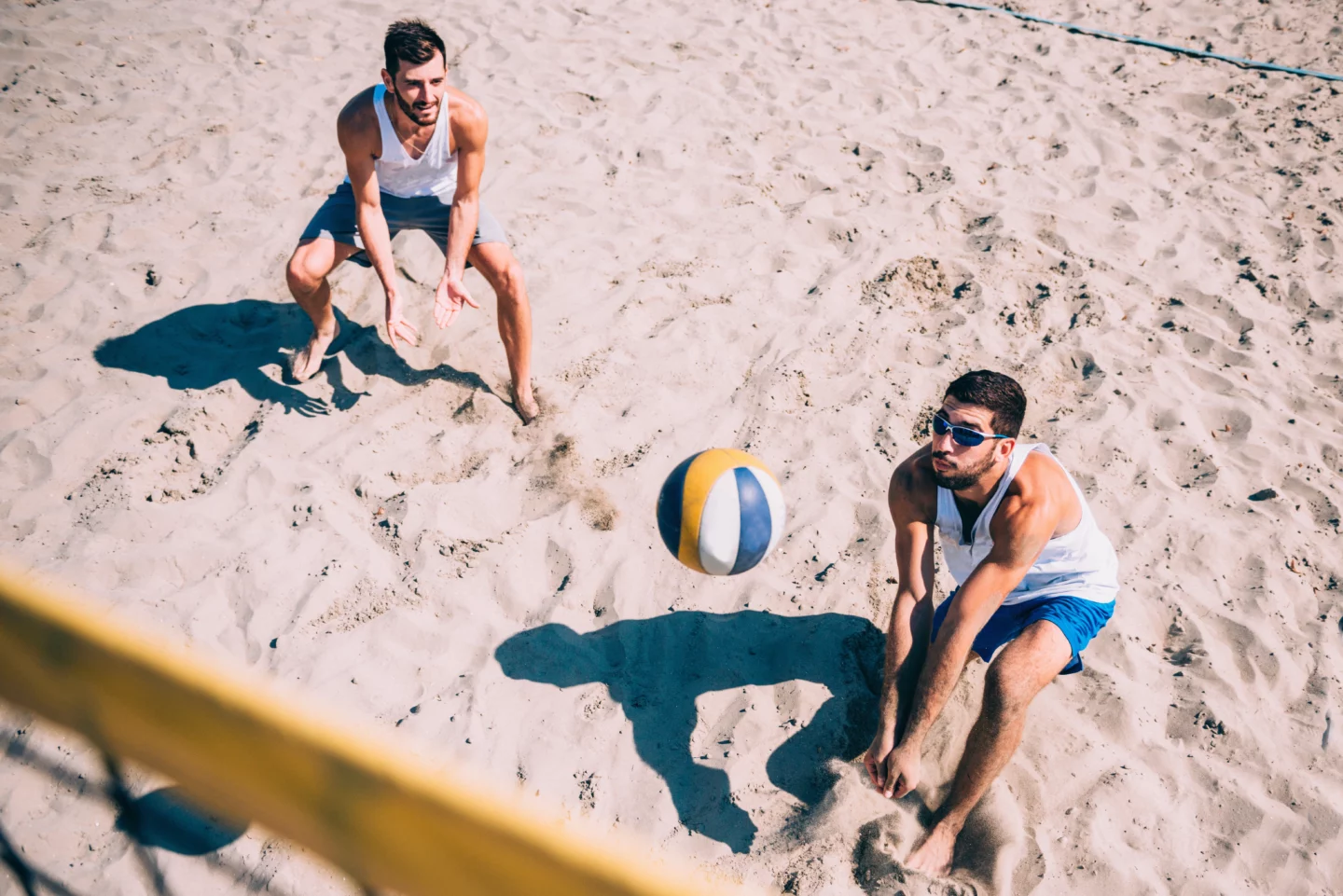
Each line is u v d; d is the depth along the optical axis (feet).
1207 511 12.91
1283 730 10.30
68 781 9.21
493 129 21.47
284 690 10.27
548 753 9.92
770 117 22.33
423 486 12.87
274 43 24.50
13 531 11.90
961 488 8.44
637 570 12.02
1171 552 12.28
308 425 13.91
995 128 22.20
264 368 14.84
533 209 19.01
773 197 19.74
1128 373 15.26
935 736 10.11
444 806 3.17
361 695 10.34
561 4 27.37
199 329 15.58
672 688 10.69
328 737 3.31
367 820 3.36
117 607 10.96
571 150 20.89
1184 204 19.63
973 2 28.35
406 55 11.20
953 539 9.10
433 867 3.34
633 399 14.69
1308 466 13.67
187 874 8.61
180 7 25.90
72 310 15.60
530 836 3.09
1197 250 18.34
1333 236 18.58
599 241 18.17
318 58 23.95
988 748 8.47
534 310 16.47
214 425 13.85
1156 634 11.39
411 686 10.52
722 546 9.53
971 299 16.84
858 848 9.11
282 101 22.03
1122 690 10.57
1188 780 9.82
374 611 11.27
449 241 12.72
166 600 11.12
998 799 9.45
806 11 27.58
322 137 20.75
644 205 19.30
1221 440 14.17
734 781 9.70
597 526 12.57
